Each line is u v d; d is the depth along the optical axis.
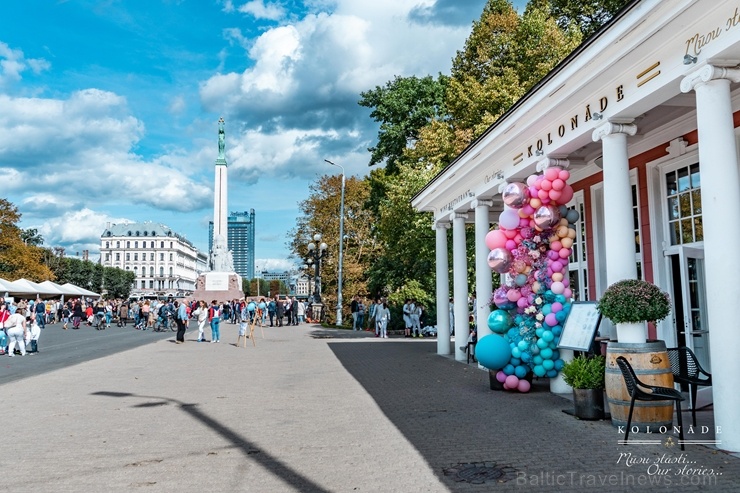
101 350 22.20
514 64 27.53
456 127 28.98
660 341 7.33
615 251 8.27
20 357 19.92
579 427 7.53
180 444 7.09
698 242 9.92
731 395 6.15
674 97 8.51
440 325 18.23
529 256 10.47
